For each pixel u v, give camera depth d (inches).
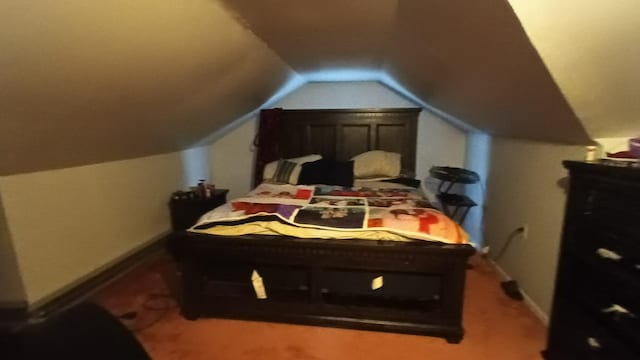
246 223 83.8
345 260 79.7
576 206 64.2
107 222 111.0
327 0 60.9
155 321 87.0
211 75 89.9
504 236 112.8
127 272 114.9
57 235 92.8
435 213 86.4
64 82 55.9
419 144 157.9
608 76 52.6
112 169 112.7
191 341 79.3
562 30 46.1
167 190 144.2
